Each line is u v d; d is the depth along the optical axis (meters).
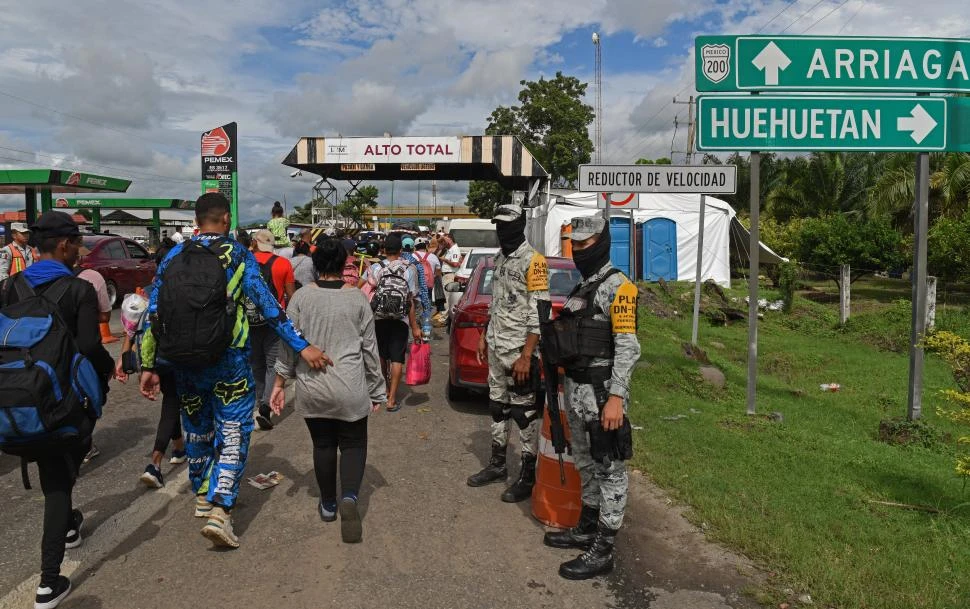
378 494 4.61
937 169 24.39
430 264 11.36
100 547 3.77
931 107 6.48
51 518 3.15
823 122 6.55
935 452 6.27
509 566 3.65
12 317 3.15
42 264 3.48
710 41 6.52
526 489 4.57
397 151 21.84
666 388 8.02
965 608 3.14
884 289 25.91
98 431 6.05
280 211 9.12
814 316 17.17
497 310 4.63
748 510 4.29
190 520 4.15
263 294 3.70
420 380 6.84
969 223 19.91
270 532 3.99
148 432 6.04
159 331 3.47
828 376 10.72
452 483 4.87
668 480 4.83
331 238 4.10
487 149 21.95
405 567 3.61
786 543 3.82
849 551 3.75
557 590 3.41
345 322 3.95
